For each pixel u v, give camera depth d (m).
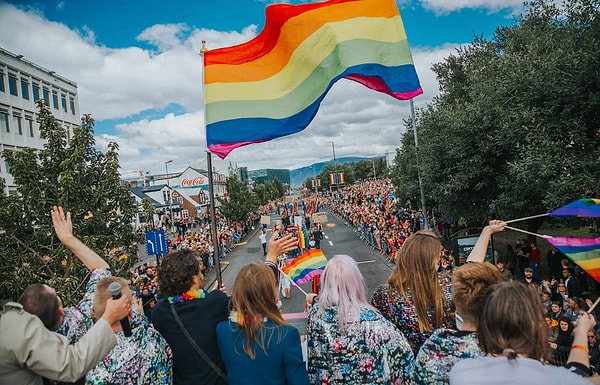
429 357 2.17
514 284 1.80
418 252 2.67
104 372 2.29
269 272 2.45
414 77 4.60
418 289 2.66
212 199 4.35
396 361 2.37
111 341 1.99
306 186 141.38
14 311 1.94
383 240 22.31
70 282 9.34
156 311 2.71
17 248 9.94
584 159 8.50
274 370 2.33
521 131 9.68
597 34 8.77
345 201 49.91
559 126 9.16
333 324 2.41
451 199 14.95
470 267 2.26
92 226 10.54
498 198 12.41
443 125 14.04
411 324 2.74
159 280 2.70
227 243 31.14
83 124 11.06
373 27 4.59
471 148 13.00
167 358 2.54
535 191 10.13
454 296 2.23
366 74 4.53
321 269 4.53
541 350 1.71
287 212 45.28
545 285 8.84
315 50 4.58
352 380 2.35
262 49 4.77
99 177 11.09
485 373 1.65
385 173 43.94
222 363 2.63
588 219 10.02
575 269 10.81
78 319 2.75
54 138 10.50
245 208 43.00
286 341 2.33
